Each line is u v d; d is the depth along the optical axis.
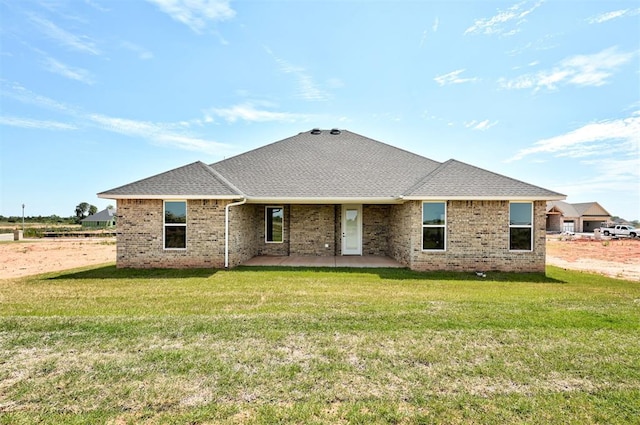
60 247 25.77
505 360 4.64
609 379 4.14
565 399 3.70
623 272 14.35
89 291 9.10
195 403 3.59
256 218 17.03
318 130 21.14
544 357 4.74
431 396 3.75
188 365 4.44
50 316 6.55
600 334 5.63
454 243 12.84
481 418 3.35
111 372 4.25
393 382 4.04
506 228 12.77
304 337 5.43
